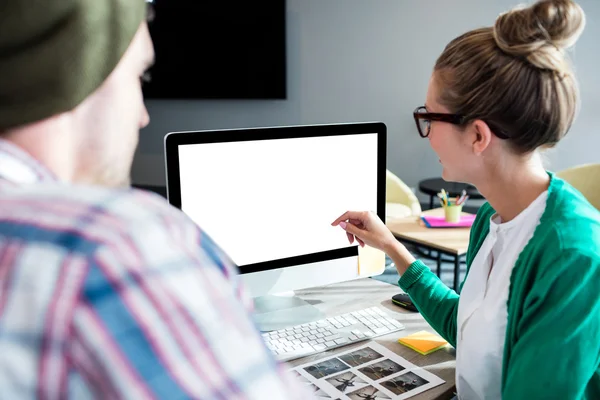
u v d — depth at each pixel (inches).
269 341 45.5
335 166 51.4
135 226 11.9
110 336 10.6
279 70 197.3
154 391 10.6
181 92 213.0
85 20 12.4
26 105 12.3
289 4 194.9
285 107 204.4
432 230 102.3
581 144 166.2
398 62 185.2
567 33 32.4
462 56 34.0
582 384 32.1
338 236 52.7
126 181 15.3
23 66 12.1
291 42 197.8
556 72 32.6
